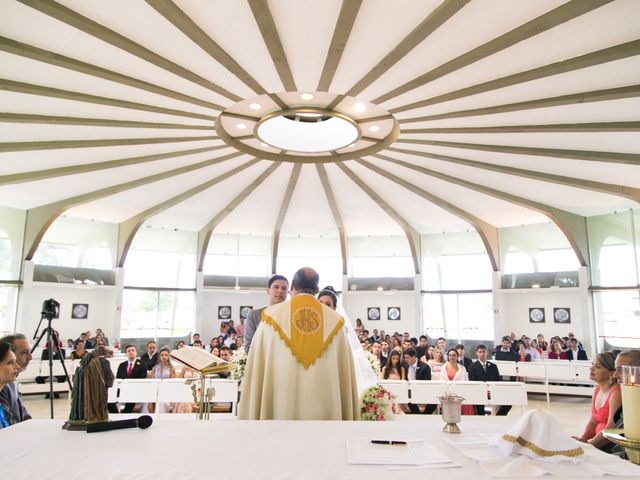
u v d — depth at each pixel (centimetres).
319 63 742
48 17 610
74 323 1639
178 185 1390
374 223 1794
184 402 689
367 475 163
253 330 454
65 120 897
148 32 652
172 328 1830
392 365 864
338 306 472
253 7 583
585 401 1255
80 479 155
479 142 1046
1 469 163
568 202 1423
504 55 697
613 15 599
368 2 587
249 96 858
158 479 156
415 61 722
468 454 187
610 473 170
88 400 222
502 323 1691
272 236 1853
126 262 1778
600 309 1531
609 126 884
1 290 1497
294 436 211
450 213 1641
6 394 396
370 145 1152
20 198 1408
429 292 1867
